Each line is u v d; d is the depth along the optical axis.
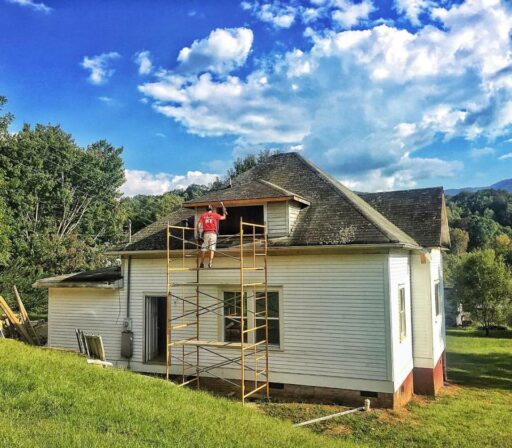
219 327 14.08
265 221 13.93
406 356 14.25
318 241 12.95
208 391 13.57
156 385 9.75
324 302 12.93
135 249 15.22
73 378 8.87
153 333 15.35
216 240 13.42
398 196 18.73
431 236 15.96
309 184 15.92
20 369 8.75
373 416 11.52
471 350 28.05
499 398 15.57
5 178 40.25
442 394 15.73
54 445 5.62
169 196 62.34
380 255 12.43
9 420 6.30
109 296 15.62
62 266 38.50
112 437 6.25
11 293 31.41
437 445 9.96
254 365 13.54
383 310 12.30
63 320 16.19
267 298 13.34
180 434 6.86
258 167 18.20
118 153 53.59
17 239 38.66
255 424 8.34
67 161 46.75
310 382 12.88
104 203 51.22
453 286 39.22
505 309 35.34
